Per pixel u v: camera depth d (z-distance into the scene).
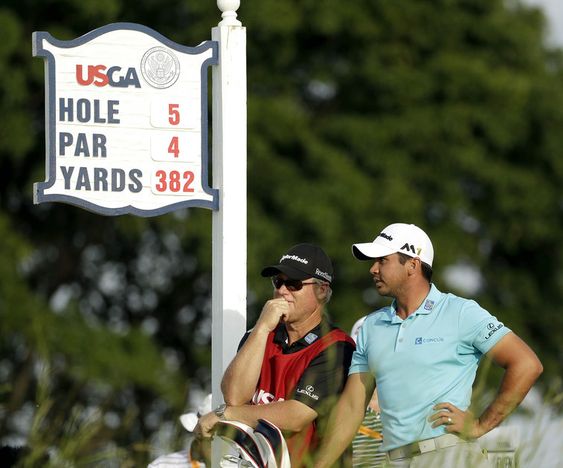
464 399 20.25
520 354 19.92
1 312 57.66
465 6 64.62
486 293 68.06
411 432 19.97
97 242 66.31
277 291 21.38
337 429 20.30
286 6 60.62
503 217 65.25
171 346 68.44
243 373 20.72
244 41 23.69
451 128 61.62
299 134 60.53
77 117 22.88
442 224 62.31
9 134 58.06
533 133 64.69
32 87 59.62
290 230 59.06
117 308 69.00
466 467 18.23
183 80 23.41
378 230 59.50
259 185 59.69
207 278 67.94
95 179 22.91
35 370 58.03
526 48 65.31
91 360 57.72
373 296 60.44
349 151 62.12
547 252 67.94
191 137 23.41
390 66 62.91
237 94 23.59
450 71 62.03
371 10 62.44
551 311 68.31
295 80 63.44
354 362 20.89
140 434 55.72
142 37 23.20
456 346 20.28
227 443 21.17
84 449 30.02
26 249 59.16
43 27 59.38
